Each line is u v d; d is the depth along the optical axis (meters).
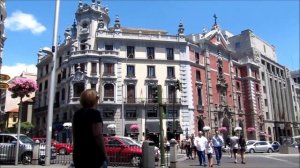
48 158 16.84
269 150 40.12
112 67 46.69
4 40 36.84
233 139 21.61
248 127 61.91
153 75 48.38
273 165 18.94
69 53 50.56
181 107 48.09
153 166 15.83
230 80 60.44
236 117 59.41
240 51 69.38
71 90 45.94
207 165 19.62
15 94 17.44
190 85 49.88
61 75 51.38
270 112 68.44
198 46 54.50
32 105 67.56
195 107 49.94
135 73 47.59
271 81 72.75
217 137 19.81
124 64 47.47
